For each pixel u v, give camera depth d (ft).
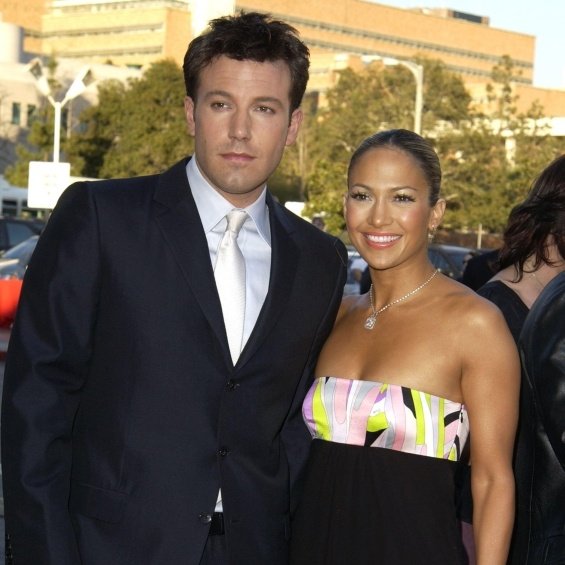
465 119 201.77
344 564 11.94
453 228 199.62
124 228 11.80
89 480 11.66
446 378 12.13
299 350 12.44
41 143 216.54
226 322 11.99
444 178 188.14
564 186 14.37
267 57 11.83
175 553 11.50
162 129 213.66
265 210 12.63
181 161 12.55
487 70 547.08
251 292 12.23
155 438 11.55
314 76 425.69
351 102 210.18
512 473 12.01
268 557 12.17
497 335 12.09
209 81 11.87
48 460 11.40
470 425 12.15
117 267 11.70
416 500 11.86
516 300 14.28
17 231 89.04
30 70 72.84
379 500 11.90
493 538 11.88
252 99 11.80
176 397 11.60
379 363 12.31
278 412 12.32
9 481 11.41
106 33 489.26
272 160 12.01
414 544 11.77
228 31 11.80
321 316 12.66
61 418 11.57
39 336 11.62
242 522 11.91
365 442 12.08
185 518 11.55
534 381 11.51
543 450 11.68
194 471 11.60
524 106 380.17
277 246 12.49
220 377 11.76
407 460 11.93
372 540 11.85
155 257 11.79
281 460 12.51
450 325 12.20
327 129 206.08
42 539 11.16
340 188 123.24
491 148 190.90
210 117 11.88
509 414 12.03
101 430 11.66
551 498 11.64
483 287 14.74
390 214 12.42
